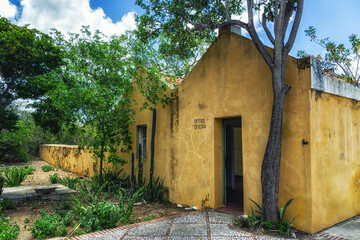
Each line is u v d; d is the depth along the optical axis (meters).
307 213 4.84
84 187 10.23
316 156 4.98
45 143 28.12
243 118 6.08
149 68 8.46
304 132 4.96
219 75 6.79
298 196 4.99
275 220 4.91
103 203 5.89
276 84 4.93
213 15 7.59
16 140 20.11
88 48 9.37
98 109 8.73
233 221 5.58
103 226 5.51
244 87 6.13
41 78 9.01
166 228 5.27
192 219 5.84
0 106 13.14
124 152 10.23
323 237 4.66
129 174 10.46
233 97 6.38
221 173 6.94
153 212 7.00
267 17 6.21
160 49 8.86
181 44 8.52
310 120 4.89
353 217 6.01
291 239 4.52
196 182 7.25
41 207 7.77
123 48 9.24
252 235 4.73
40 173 16.55
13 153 22.45
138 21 7.54
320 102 5.20
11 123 16.16
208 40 8.72
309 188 4.84
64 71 8.81
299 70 5.12
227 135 9.91
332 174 5.43
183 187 7.67
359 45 8.84
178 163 7.93
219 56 6.84
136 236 4.86
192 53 8.91
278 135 4.92
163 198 8.29
